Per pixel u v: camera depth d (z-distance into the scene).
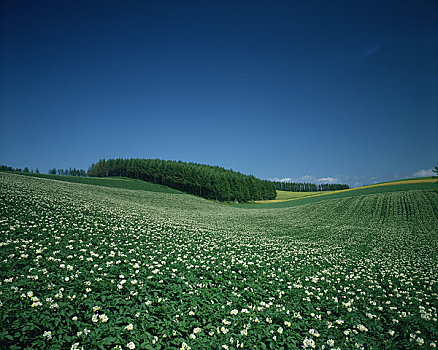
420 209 46.59
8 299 5.66
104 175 159.00
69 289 6.80
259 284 9.63
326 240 26.56
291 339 6.04
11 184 25.53
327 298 8.93
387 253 20.42
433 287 11.50
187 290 8.02
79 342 4.91
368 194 68.81
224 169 169.00
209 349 5.38
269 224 40.44
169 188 114.50
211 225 31.17
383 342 6.34
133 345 4.99
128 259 10.52
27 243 10.20
